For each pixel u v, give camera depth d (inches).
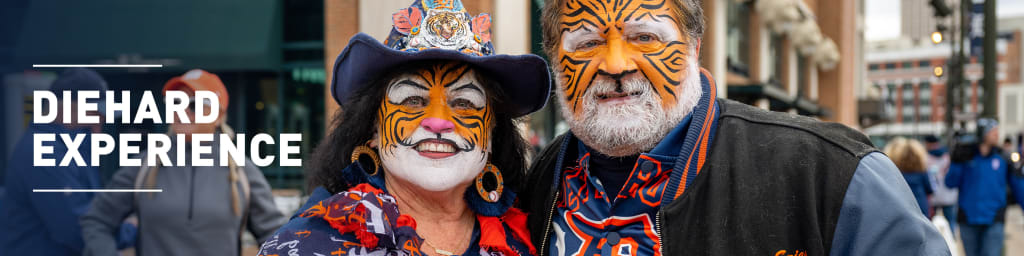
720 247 61.8
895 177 60.6
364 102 67.9
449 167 66.0
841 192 60.1
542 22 72.8
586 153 68.7
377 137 70.0
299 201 317.1
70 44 362.9
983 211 234.2
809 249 60.3
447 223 70.5
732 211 62.4
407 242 63.3
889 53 3986.2
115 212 112.5
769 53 626.5
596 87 65.3
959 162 240.4
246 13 361.4
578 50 67.1
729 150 64.5
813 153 61.9
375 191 67.1
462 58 65.7
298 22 364.8
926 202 243.1
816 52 792.3
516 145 78.2
